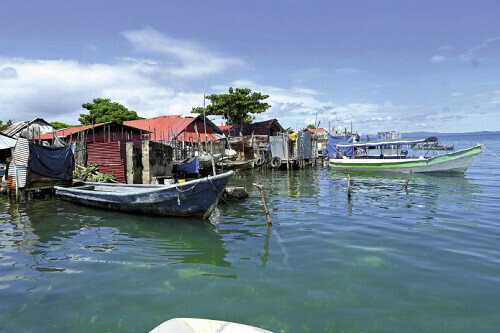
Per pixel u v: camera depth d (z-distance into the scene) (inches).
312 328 173.0
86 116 1771.7
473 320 178.5
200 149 1015.6
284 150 1305.4
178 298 207.5
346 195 600.4
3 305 201.3
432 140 973.8
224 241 324.2
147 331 173.5
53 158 616.4
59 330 175.0
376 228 362.6
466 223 378.9
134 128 1095.6
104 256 285.9
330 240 320.5
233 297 207.8
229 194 548.1
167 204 402.6
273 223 393.4
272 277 236.7
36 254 292.8
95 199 477.4
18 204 540.7
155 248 306.2
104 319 184.9
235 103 1819.6
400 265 254.5
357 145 1101.7
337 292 212.2
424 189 655.1
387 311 188.7
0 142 823.1
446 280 226.8
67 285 227.9
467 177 839.7
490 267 248.2
